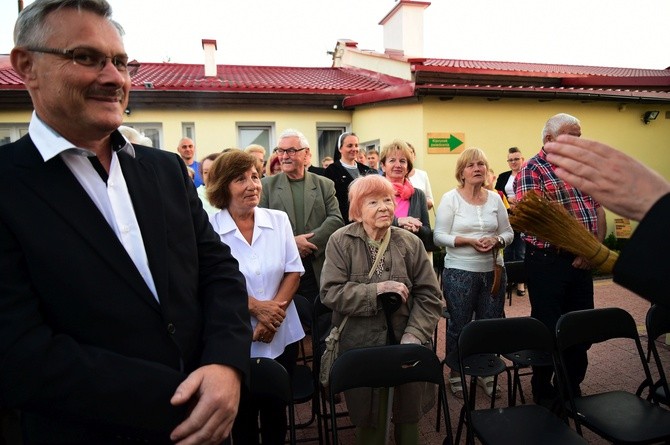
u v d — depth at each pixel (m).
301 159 3.53
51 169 1.12
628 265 0.71
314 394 2.65
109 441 1.16
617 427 2.19
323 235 3.42
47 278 1.06
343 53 11.96
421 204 3.95
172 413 1.11
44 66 1.08
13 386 1.00
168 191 1.34
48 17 1.08
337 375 2.12
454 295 3.36
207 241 1.43
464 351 2.43
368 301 2.30
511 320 2.52
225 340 1.25
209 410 1.11
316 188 3.61
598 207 3.13
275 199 3.49
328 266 2.49
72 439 1.15
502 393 3.37
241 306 1.35
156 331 1.19
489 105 7.11
